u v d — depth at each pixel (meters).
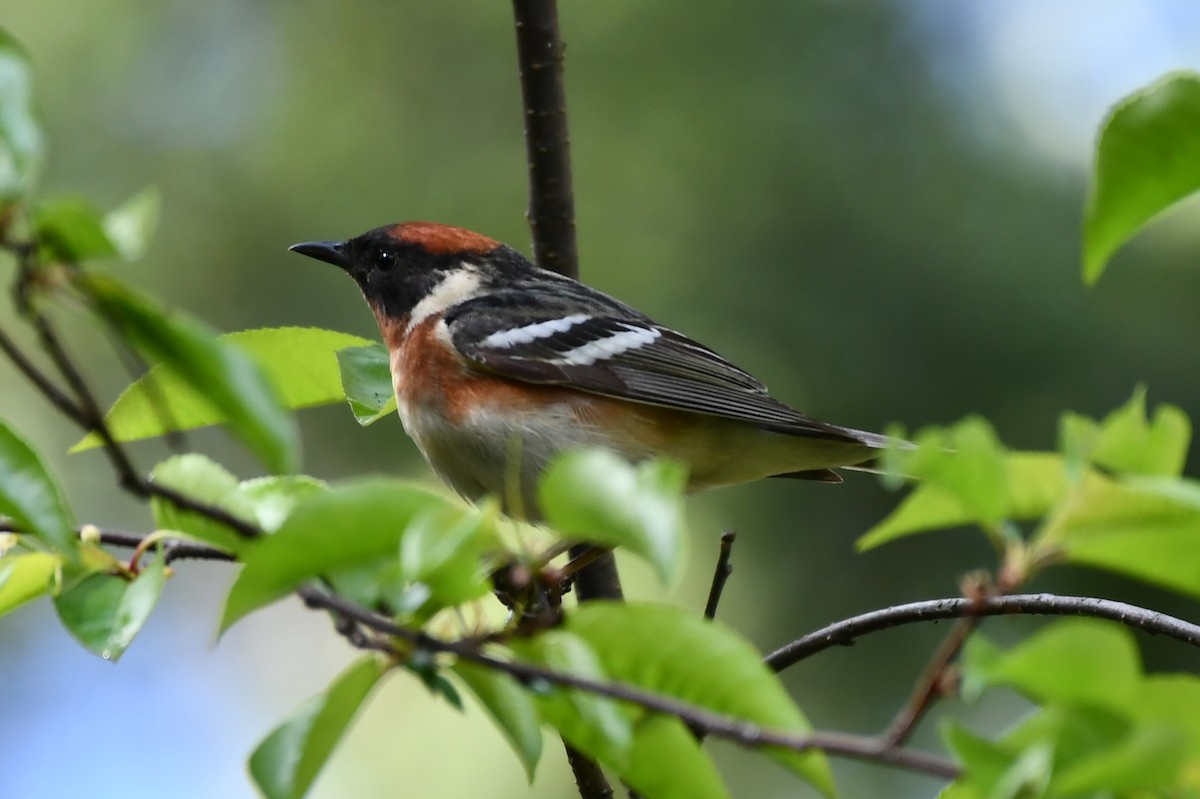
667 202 13.61
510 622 4.40
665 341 8.51
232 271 14.59
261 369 3.43
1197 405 12.64
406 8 14.82
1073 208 13.18
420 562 3.59
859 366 12.99
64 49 15.01
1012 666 3.30
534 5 8.02
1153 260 12.78
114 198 14.75
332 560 3.88
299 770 4.07
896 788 12.28
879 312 13.04
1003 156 13.51
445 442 8.19
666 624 3.92
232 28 15.16
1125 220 4.30
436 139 14.69
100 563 4.80
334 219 14.55
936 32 13.97
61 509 4.10
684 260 13.42
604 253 13.51
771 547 12.56
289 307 14.45
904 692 12.34
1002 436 12.77
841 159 13.51
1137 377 12.67
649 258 13.47
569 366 8.12
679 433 8.31
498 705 4.17
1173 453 3.61
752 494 12.59
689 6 13.94
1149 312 12.73
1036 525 11.79
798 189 13.38
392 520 3.84
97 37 15.05
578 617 3.95
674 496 3.41
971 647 3.35
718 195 13.53
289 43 15.08
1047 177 13.41
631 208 13.65
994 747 3.30
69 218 3.26
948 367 12.84
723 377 8.56
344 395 6.58
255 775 4.05
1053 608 5.57
